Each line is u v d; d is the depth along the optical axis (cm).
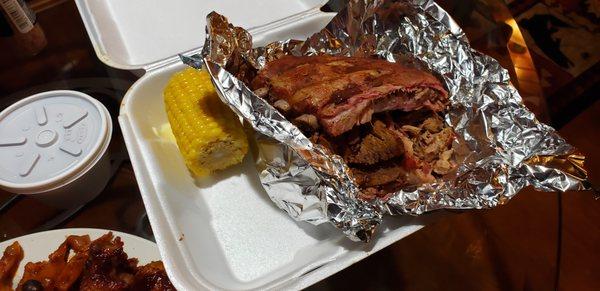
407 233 21
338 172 20
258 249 23
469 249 23
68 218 26
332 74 23
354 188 20
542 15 47
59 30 35
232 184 25
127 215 26
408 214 21
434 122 25
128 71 31
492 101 24
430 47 26
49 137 25
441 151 24
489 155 23
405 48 27
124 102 26
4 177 24
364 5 26
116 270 22
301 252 23
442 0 30
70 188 24
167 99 26
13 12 31
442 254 23
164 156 25
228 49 24
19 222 26
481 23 29
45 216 26
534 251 23
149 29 35
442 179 23
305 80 23
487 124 24
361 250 21
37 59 33
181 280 19
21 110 27
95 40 32
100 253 22
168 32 35
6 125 26
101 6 36
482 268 23
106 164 26
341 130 22
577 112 40
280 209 24
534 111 25
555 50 44
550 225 23
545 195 24
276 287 20
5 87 32
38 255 23
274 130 21
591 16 47
